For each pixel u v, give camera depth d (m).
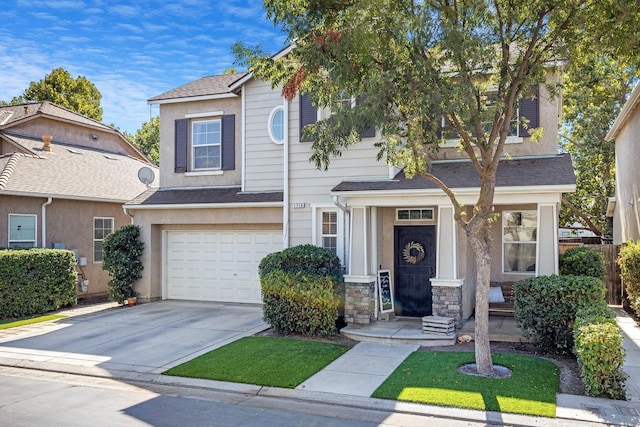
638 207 15.73
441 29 8.15
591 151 22.95
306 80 9.19
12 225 15.45
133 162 23.55
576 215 25.69
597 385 7.05
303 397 7.44
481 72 8.96
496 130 8.55
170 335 11.46
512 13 8.64
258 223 14.80
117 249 15.89
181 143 16.80
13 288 13.68
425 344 10.34
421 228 12.56
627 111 16.11
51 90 39.31
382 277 12.32
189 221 15.56
